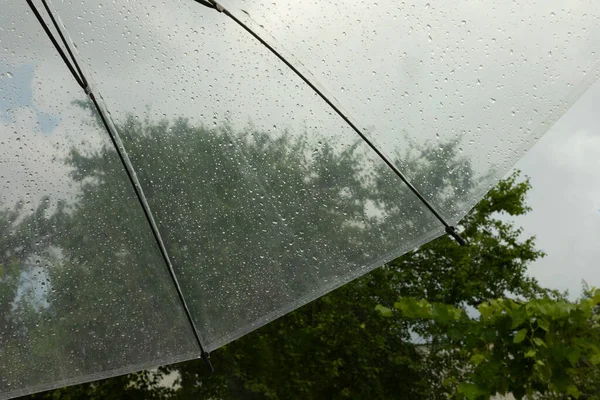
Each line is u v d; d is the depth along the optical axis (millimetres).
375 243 1579
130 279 1666
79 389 8977
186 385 9797
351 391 10578
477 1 1509
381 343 10812
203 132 1588
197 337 1662
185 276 1662
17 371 1652
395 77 1519
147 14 1482
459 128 1481
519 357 2689
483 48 1479
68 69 1493
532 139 1409
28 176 1589
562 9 1449
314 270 1612
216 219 1637
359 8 1530
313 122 1562
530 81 1432
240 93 1552
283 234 1626
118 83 1521
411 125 1519
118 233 1646
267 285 1635
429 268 12680
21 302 1636
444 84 1494
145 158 1594
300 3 1530
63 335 1659
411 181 1525
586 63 1392
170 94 1543
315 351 10422
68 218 1628
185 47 1511
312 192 1605
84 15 1464
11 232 1614
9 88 1504
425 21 1513
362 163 1568
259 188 1620
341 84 1531
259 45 1510
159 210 1635
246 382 9508
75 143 1577
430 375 11172
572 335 2572
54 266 1644
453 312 2836
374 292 11680
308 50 1517
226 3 1471
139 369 1682
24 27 1451
